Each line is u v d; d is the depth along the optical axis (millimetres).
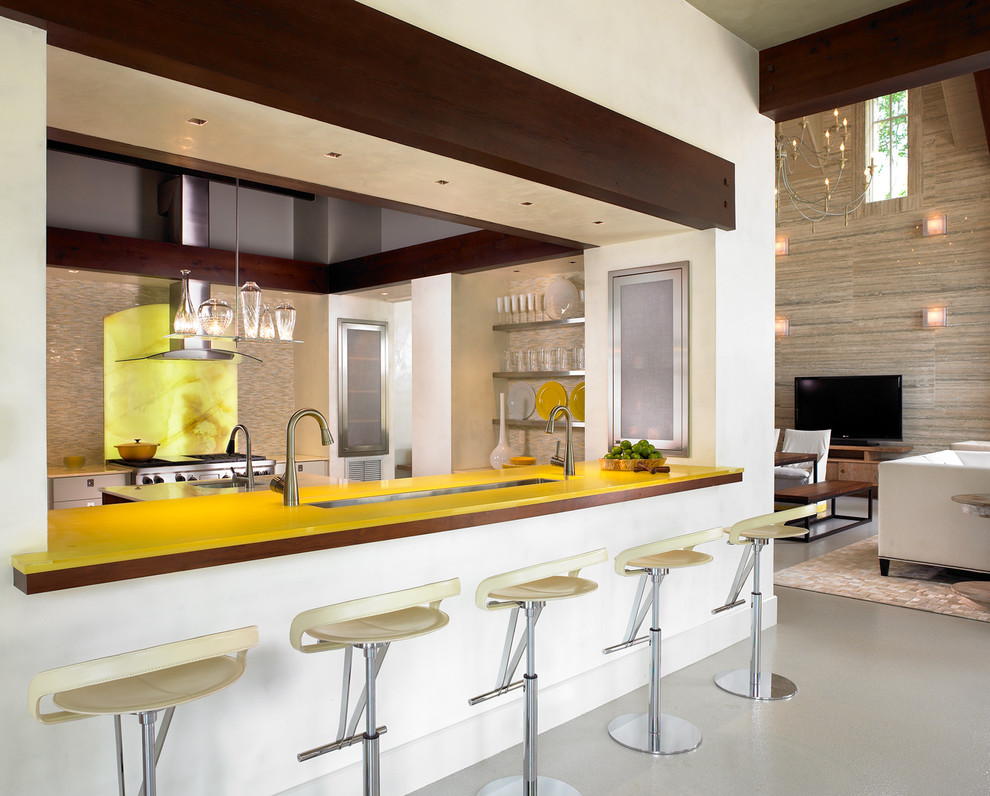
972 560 5359
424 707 2805
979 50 3625
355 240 7344
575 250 5082
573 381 5832
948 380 9266
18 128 1846
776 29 4250
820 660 4008
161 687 1734
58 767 1962
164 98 2320
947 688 3607
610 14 3480
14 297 1845
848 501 9469
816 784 2711
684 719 3283
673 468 4133
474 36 2854
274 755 2398
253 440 7406
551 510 3105
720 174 4117
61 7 1844
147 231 6410
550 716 3236
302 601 2459
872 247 9805
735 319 4324
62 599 1954
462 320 6090
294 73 2266
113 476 5832
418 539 2789
